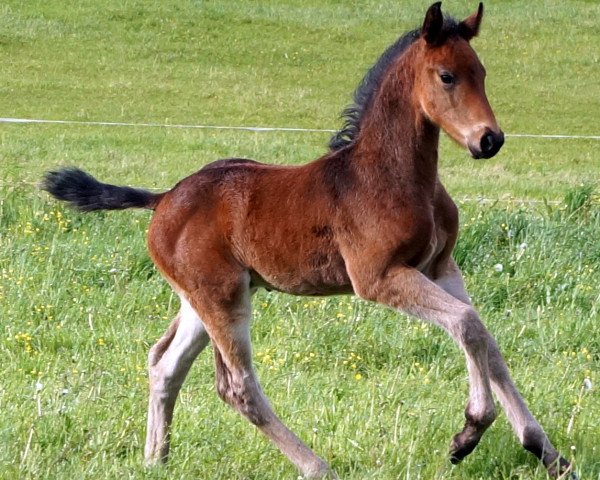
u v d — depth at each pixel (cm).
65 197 984
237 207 914
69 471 809
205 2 4478
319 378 1052
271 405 945
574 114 3475
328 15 4434
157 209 961
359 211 858
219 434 912
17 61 3759
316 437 902
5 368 1070
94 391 969
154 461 863
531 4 4622
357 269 859
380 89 878
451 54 830
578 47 4147
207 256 915
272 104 3469
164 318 1241
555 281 1333
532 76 3838
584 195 1659
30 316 1222
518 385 1004
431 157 858
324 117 3359
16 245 1457
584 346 1148
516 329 1184
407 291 834
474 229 1461
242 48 4038
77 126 3059
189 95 3528
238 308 912
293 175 909
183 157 2550
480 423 796
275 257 902
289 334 1171
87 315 1235
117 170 2308
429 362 1116
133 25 4197
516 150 2950
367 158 870
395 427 880
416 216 845
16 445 854
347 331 1162
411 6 4588
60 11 4300
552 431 890
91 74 3688
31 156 2472
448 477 816
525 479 805
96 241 1485
